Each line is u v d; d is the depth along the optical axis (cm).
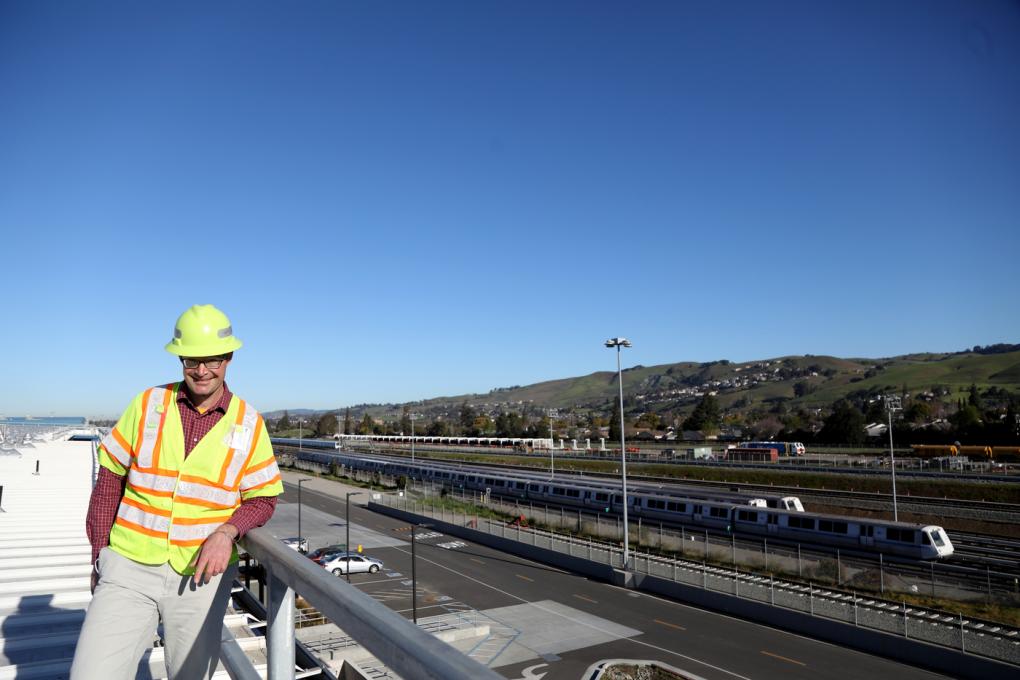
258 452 271
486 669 112
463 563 3678
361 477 7994
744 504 3972
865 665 2128
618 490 4669
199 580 257
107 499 268
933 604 2542
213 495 257
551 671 2106
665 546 3691
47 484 1336
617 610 2770
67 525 914
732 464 6638
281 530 4769
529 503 5306
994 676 1948
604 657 2227
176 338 262
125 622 246
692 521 4072
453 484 6372
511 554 3922
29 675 392
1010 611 2406
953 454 6438
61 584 606
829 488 5219
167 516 252
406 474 7212
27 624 495
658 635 2442
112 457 264
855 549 3294
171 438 255
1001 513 3853
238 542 269
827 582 2900
